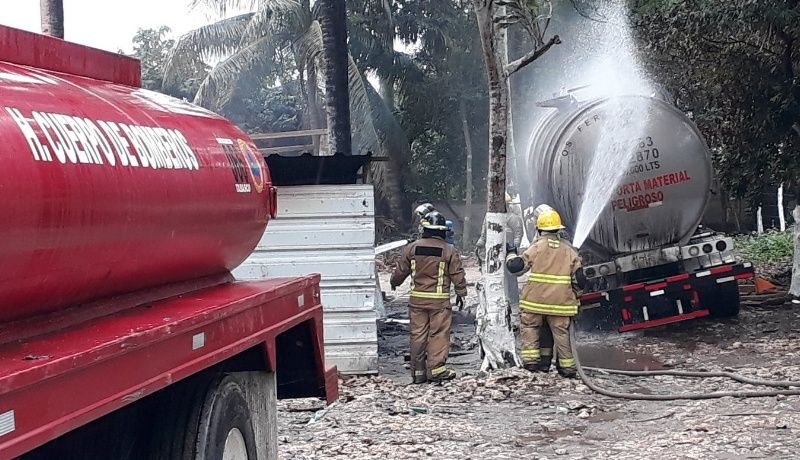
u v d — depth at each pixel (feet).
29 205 9.98
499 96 35.60
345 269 35.27
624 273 42.24
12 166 9.83
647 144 40.70
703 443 24.34
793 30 44.78
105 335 11.00
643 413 28.43
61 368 9.46
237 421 15.21
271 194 18.03
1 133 9.93
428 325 34.19
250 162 17.15
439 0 105.29
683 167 40.83
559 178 41.14
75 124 11.57
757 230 91.91
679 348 39.19
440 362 33.83
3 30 12.71
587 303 41.29
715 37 48.62
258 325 15.30
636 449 24.12
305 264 35.24
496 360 35.40
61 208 10.57
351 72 90.53
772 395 29.58
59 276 10.98
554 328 33.65
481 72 108.06
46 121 10.96
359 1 98.99
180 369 12.13
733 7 45.57
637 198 41.01
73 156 11.09
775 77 47.80
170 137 14.17
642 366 35.96
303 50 85.35
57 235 10.59
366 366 35.35
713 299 42.29
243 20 91.45
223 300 14.52
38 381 9.10
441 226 34.42
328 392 18.95
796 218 50.42
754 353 37.22
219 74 90.02
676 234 41.55
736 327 42.78
